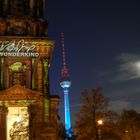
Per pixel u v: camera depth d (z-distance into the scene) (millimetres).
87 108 63875
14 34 81938
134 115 95312
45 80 79750
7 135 74625
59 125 80438
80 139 63812
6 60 79750
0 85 78062
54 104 79250
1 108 75625
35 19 83938
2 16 83125
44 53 81188
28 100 77062
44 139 74312
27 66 80438
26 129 69938
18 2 85312
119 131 73562
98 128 62875
